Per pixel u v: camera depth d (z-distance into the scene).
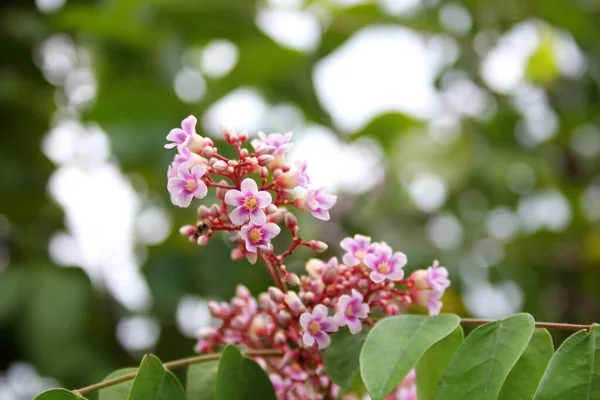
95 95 5.46
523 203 5.88
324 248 2.11
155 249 4.98
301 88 5.52
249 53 5.14
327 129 5.62
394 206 5.31
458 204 5.61
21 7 5.51
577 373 1.71
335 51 5.83
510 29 6.15
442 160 5.32
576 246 5.59
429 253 4.79
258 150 2.07
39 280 4.63
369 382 1.75
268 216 2.04
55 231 5.30
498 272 5.41
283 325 2.12
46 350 4.44
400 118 5.55
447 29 6.20
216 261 4.70
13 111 5.29
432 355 2.07
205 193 1.91
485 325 1.84
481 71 6.10
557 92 6.19
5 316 4.51
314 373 2.18
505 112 5.87
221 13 5.43
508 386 1.84
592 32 6.10
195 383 2.14
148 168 5.37
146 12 5.34
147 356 1.99
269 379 2.11
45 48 5.61
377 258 2.07
